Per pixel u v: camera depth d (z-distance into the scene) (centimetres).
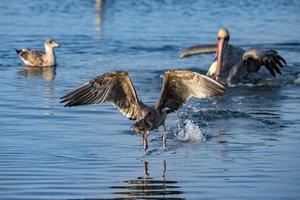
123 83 1219
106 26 3162
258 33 3078
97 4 3822
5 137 1521
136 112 1230
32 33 2958
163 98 1239
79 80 2170
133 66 2389
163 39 2877
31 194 1188
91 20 3334
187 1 3962
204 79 1209
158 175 1301
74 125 1630
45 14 3462
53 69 2356
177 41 2839
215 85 1203
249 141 1533
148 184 1250
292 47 2802
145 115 1216
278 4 3941
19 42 2767
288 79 2273
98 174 1300
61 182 1252
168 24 3238
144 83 2125
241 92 2086
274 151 1457
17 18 3322
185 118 1733
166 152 1447
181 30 3094
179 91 1234
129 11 3622
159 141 1526
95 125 1634
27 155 1401
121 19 3369
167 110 1241
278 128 1647
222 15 3541
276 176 1298
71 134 1555
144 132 1265
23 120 1664
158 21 3316
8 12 3478
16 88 2036
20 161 1362
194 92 1223
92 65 2405
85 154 1418
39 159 1377
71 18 3378
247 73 2242
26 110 1764
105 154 1421
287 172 1320
